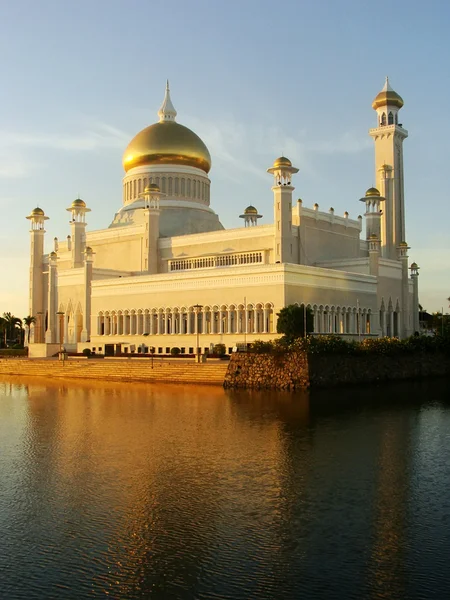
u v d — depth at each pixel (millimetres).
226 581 22469
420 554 24469
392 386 82438
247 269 97688
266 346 80375
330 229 122312
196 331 96000
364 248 134000
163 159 134000
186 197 134500
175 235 128875
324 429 49688
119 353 109188
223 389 78625
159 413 58344
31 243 143250
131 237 129000
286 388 76375
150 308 109625
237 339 97375
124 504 30578
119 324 114562
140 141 135500
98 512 29484
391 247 136000
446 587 21875
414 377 93125
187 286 104812
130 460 39469
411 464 38156
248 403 64500
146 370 90688
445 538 26031
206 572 23172
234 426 51000
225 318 100688
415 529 27031
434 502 30641
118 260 131625
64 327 127812
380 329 113562
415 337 97312
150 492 32469
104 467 37750
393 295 118438
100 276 124000
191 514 29078
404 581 22312
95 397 72250
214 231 125125
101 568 23562
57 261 141500
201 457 40062
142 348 109000
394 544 25453
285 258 105062
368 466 37656
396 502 30625
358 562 23844
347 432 48531
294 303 95125
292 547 25203
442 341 99750
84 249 135500
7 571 23391
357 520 28141
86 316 121688
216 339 99688
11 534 26875
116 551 25031
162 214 131375
